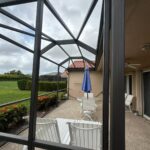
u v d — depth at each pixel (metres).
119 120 1.12
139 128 5.15
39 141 1.53
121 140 1.11
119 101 1.13
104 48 1.35
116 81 1.15
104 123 1.31
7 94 8.44
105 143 1.29
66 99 11.84
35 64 1.60
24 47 3.88
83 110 6.43
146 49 3.45
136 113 7.15
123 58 1.16
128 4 1.58
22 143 1.57
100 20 2.68
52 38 4.96
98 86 12.20
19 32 3.50
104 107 1.32
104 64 1.34
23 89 11.30
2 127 4.04
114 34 1.17
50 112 7.30
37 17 1.63
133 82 8.45
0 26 3.11
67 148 1.41
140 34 2.53
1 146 3.46
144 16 1.86
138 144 3.91
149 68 6.35
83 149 1.38
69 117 6.43
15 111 4.65
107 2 1.36
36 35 1.62
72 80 12.34
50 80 13.69
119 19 1.18
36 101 1.61
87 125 2.61
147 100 6.75
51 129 2.84
